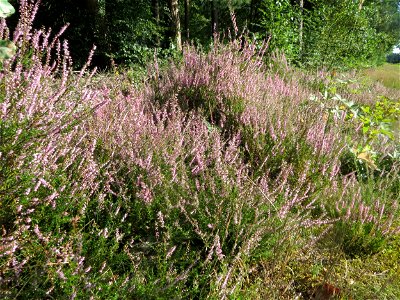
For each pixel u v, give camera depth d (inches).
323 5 374.3
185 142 115.3
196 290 72.4
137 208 89.2
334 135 136.3
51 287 63.4
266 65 230.4
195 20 1015.6
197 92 162.9
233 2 729.6
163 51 354.9
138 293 69.1
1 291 57.3
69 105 88.6
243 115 136.8
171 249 76.2
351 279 90.6
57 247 71.3
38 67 84.1
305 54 349.4
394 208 105.7
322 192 114.5
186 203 93.2
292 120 140.8
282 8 317.4
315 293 84.2
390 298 85.7
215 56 182.5
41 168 76.5
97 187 88.1
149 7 512.7
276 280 80.0
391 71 777.6
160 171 96.0
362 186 118.6
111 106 112.9
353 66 387.5
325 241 102.3
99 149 101.0
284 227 88.0
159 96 167.2
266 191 97.4
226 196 93.7
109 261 76.5
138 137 106.0
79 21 450.6
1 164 66.7
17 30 81.2
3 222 69.2
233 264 78.7
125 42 405.7
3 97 72.7
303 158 121.2
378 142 160.9
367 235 101.3
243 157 125.0
